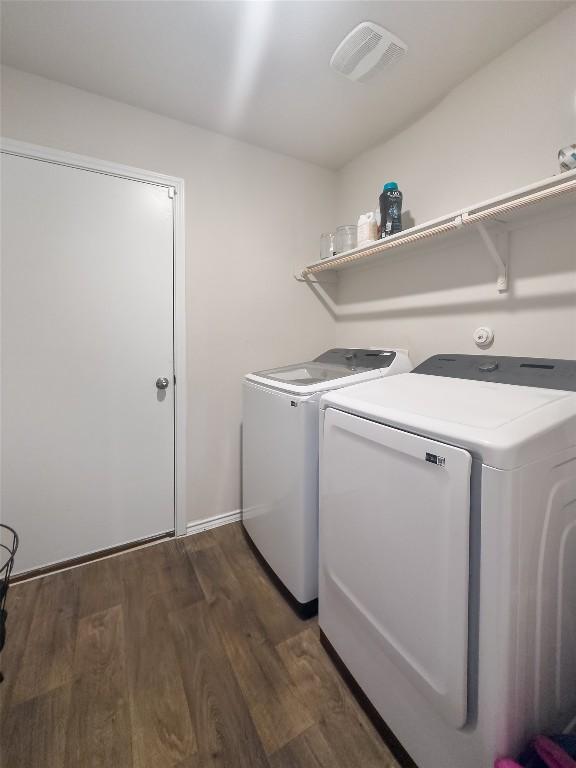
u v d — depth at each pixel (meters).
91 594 1.51
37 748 0.94
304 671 1.17
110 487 1.78
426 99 1.64
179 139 1.81
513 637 0.68
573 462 0.78
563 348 1.23
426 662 0.80
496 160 1.40
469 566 0.70
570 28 1.17
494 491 0.65
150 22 1.24
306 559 1.33
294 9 1.19
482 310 1.49
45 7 1.19
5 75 1.44
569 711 0.84
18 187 1.48
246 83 1.55
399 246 1.66
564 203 1.18
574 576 0.82
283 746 0.95
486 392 1.04
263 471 1.61
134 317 1.76
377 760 0.92
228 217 1.98
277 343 2.19
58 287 1.58
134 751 0.93
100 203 1.64
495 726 0.69
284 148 2.06
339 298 2.40
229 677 1.14
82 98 1.58
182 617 1.39
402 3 1.16
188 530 1.99
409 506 0.82
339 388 1.36
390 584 0.89
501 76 1.37
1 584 1.32
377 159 2.01
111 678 1.13
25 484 1.59
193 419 1.96
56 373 1.61
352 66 1.43
